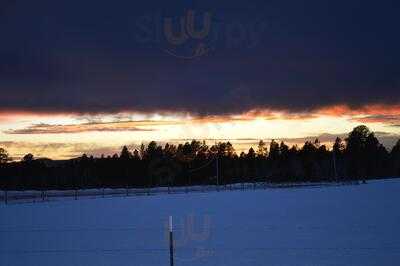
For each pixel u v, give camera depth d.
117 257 20.06
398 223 29.03
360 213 35.25
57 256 20.45
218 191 75.19
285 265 18.16
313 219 32.12
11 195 62.25
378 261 18.48
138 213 38.06
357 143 144.38
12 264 19.05
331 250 20.56
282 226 28.70
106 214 37.28
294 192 68.44
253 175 118.12
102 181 101.06
